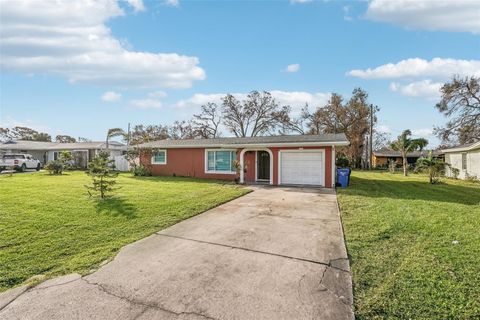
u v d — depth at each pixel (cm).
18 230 560
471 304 277
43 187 1128
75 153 2867
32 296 319
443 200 974
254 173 1594
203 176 1758
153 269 385
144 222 627
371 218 640
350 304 291
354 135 3503
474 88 2461
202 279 353
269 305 292
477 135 2545
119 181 1478
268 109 3878
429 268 358
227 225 610
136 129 4262
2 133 4681
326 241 495
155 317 273
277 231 562
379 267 377
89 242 504
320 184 1355
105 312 283
